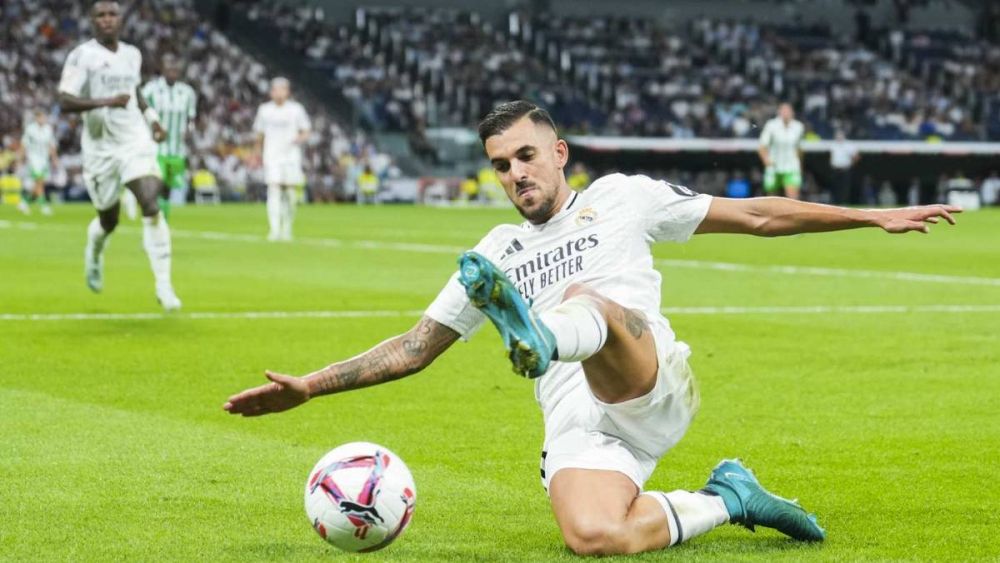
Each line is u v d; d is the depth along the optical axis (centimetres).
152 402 987
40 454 796
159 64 5497
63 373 1115
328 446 832
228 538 609
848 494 709
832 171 5722
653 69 6419
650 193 623
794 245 2923
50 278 1950
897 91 6488
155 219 1466
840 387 1061
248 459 789
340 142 5578
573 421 597
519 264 620
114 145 1472
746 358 1212
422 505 681
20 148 4875
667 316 1530
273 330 1406
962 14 7250
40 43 5400
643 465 599
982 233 3469
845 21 7131
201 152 5331
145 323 1454
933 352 1249
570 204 620
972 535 620
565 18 6625
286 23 6094
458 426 903
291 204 2955
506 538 614
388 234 3166
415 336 615
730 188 5622
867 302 1692
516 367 517
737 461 604
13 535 612
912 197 5856
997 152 5844
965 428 893
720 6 6988
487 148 612
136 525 632
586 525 560
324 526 546
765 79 6469
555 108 5975
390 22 6334
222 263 2262
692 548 584
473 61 6219
